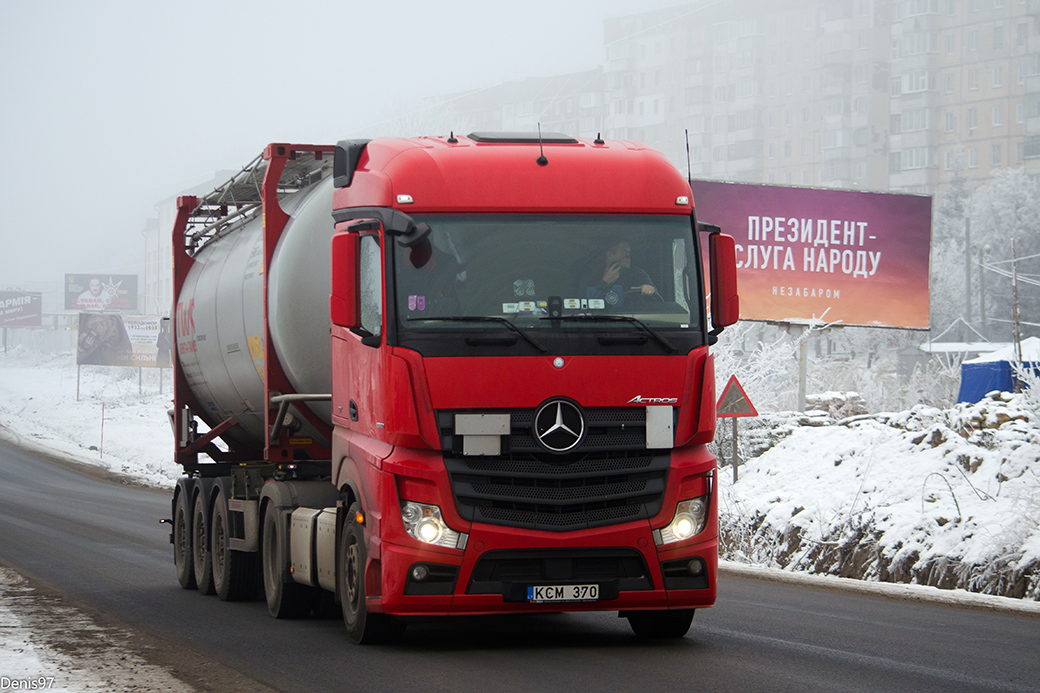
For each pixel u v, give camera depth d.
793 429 22.27
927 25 112.81
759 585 13.44
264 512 11.66
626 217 8.64
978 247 71.31
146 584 14.00
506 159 8.65
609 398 8.28
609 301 8.45
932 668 7.82
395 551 8.21
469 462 8.16
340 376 9.67
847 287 30.16
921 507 15.60
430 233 8.41
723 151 126.31
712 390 8.62
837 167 116.75
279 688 7.29
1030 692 7.02
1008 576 13.29
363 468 8.79
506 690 7.07
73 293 116.50
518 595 8.18
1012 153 109.94
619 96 137.00
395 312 8.30
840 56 116.25
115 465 41.44
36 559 15.82
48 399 73.94
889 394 33.47
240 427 14.38
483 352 8.21
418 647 8.92
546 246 8.48
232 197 13.51
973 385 27.33
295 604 10.93
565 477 8.20
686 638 9.26
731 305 8.84
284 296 11.06
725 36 126.06
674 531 8.40
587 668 7.84
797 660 8.14
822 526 16.66
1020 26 109.12
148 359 75.75
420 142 8.98
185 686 7.39
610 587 8.28
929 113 113.25
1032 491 14.36
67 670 7.95
